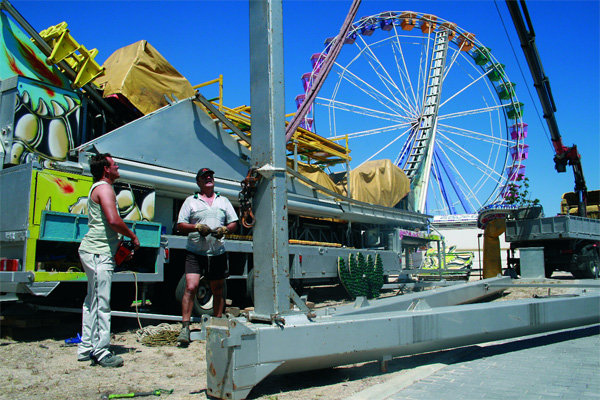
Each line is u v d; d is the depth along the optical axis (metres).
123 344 5.60
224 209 5.70
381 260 12.44
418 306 4.39
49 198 5.70
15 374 4.14
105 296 4.51
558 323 5.17
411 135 38.81
